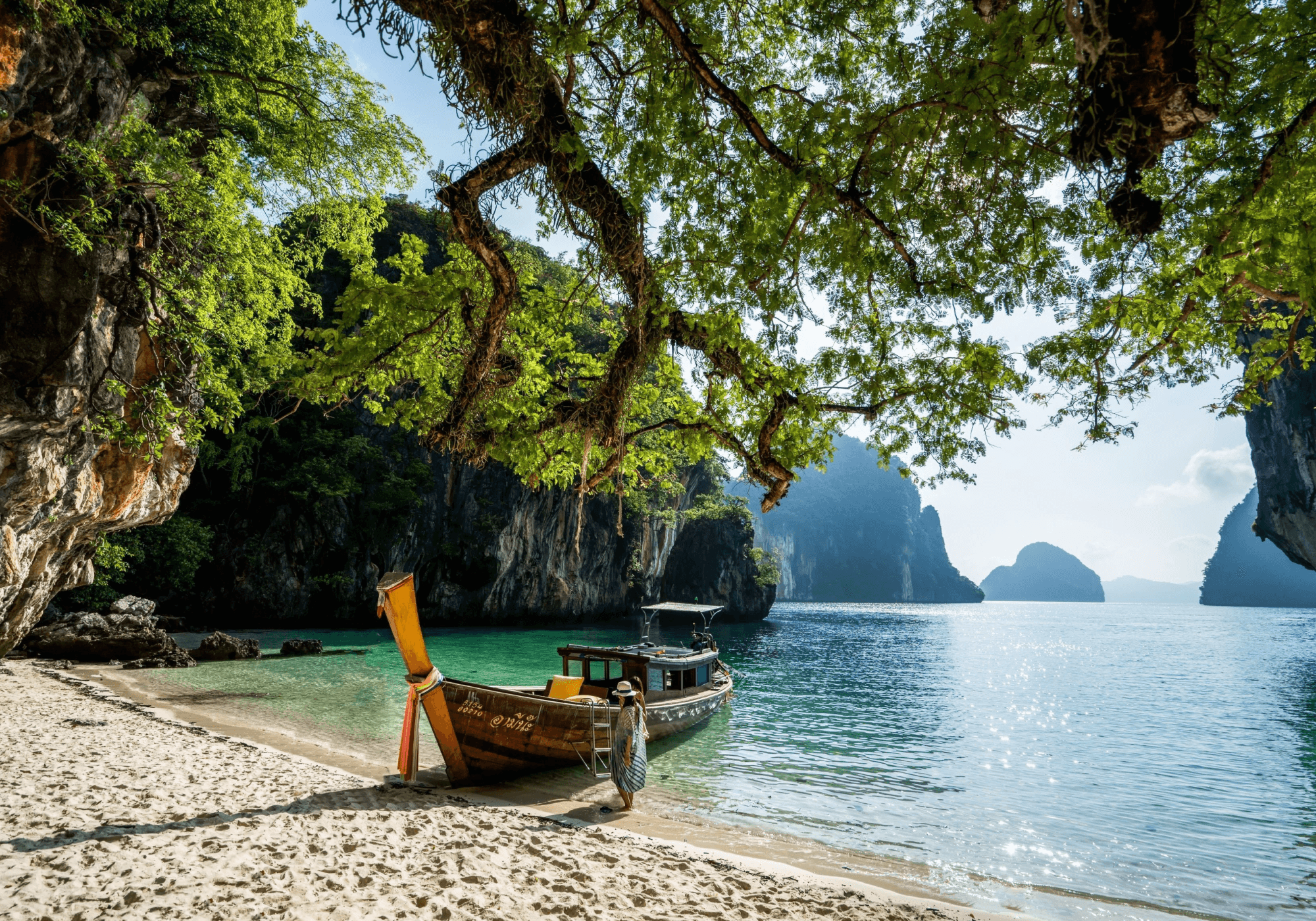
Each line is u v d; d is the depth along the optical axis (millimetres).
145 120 12188
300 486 42531
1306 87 3701
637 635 49062
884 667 33656
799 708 19766
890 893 6348
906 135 4348
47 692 14750
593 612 62125
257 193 15836
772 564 83125
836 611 144125
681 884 5953
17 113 8570
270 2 14453
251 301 17406
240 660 23734
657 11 4484
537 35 4195
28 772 7926
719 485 79812
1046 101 3945
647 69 5148
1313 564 80188
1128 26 2719
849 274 5988
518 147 5059
